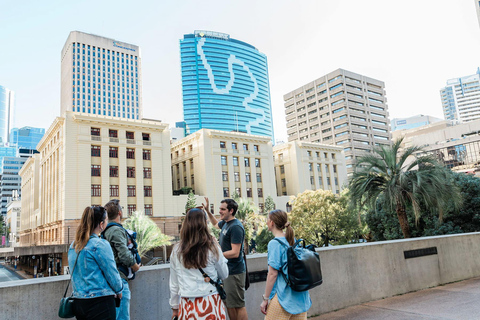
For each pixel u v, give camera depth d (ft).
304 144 253.03
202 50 604.49
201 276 10.25
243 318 13.35
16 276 208.95
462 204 47.26
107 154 173.06
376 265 22.27
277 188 260.21
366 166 49.57
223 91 599.98
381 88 440.45
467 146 304.50
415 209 44.16
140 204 177.27
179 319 10.28
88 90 461.78
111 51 492.95
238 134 221.25
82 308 9.75
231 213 13.79
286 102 476.95
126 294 11.92
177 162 233.96
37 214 218.38
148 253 159.63
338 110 405.18
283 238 11.57
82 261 9.96
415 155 49.60
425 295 22.20
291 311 10.73
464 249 28.27
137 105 502.38
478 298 20.43
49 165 194.90
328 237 116.26
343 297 20.07
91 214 10.43
